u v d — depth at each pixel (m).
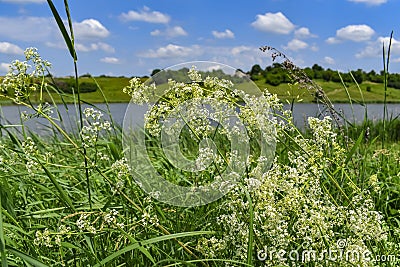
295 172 3.30
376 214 3.20
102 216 3.13
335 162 3.75
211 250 3.22
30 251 3.36
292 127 3.86
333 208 3.28
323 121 3.69
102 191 4.46
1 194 3.15
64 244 3.06
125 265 3.43
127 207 3.62
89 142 3.30
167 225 3.67
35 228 3.55
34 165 3.20
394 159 6.13
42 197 4.37
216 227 3.76
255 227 3.26
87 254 3.17
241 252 3.22
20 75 3.19
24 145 3.23
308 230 3.17
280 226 3.14
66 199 3.07
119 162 3.53
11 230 3.37
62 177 5.05
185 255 3.58
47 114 3.36
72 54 2.98
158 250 3.40
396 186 5.11
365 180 4.64
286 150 4.77
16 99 3.22
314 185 3.42
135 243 2.79
